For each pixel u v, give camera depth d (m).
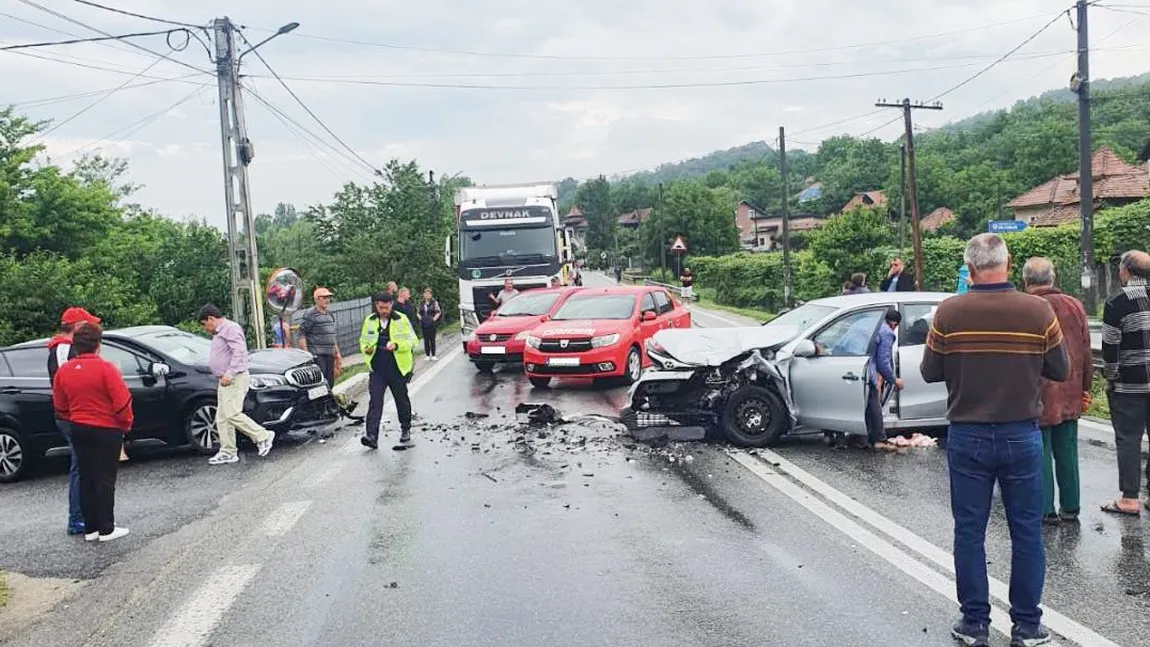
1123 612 4.71
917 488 7.46
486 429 10.96
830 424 9.11
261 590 5.41
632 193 149.38
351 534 6.55
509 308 18.75
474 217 22.09
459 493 7.72
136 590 5.54
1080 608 4.77
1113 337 6.48
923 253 35.62
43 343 10.24
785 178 41.09
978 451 4.28
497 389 15.03
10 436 9.83
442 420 11.83
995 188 75.50
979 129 106.00
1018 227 25.25
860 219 38.72
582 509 7.07
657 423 10.12
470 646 4.46
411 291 32.09
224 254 26.38
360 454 9.65
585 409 12.39
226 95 16.83
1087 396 6.28
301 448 10.28
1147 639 4.36
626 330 15.02
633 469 8.48
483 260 21.97
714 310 40.66
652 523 6.62
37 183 33.16
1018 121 98.75
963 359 4.30
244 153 16.86
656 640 4.48
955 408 4.36
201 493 8.26
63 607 5.30
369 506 7.37
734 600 5.01
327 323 13.49
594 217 130.88
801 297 42.41
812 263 41.75
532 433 10.56
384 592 5.30
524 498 7.48
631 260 102.88
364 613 4.98
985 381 4.25
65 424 6.78
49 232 32.84
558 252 22.31
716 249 79.69
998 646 4.34
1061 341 4.29
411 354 10.12
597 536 6.33
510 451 9.52
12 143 33.91
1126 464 6.54
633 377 15.13
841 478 7.89
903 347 9.23
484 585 5.37
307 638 4.65
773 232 112.38
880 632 4.51
